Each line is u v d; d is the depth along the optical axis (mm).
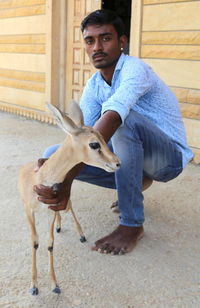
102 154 2195
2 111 9742
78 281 2633
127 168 2887
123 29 2859
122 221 3076
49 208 2363
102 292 2523
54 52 8047
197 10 5246
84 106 3207
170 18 5590
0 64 9617
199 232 3375
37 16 8211
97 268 2791
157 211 3791
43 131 7422
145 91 2807
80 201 4020
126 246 3006
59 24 7965
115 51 2842
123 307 2381
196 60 5371
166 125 3062
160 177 3281
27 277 2674
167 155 3053
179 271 2777
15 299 2443
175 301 2449
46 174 2303
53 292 2502
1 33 9367
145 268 2805
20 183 2543
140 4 5906
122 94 2592
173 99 3115
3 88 9656
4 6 9086
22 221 3537
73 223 3494
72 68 8031
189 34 5387
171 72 5707
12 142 6465
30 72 8695
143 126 2887
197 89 5422
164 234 3318
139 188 2992
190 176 4906
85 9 7504
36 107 8711
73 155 2248
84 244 3131
